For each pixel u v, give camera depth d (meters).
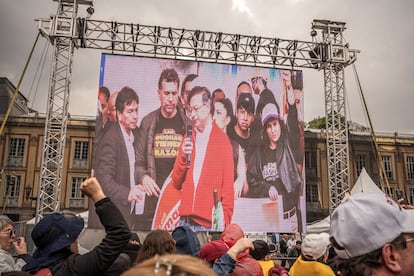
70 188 29.75
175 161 16.19
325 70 17.33
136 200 15.70
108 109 16.03
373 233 1.58
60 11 15.59
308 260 3.50
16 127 30.12
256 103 17.03
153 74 16.53
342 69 17.25
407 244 1.58
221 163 16.47
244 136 16.78
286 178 16.80
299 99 17.31
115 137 15.91
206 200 16.14
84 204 29.64
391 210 1.61
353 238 1.61
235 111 16.86
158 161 16.08
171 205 15.88
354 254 1.62
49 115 14.97
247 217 16.28
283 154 16.94
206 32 16.30
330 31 17.25
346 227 1.64
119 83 16.23
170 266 0.98
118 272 3.11
